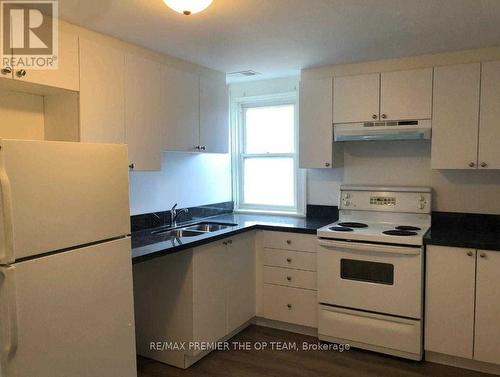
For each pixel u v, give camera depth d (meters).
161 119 2.82
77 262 1.72
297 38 2.56
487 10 2.12
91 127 2.33
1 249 1.45
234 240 3.04
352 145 3.53
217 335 2.88
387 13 2.15
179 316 2.68
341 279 2.92
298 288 3.15
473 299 2.54
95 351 1.81
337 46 2.75
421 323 2.69
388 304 2.77
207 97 3.29
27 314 1.53
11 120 2.26
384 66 3.10
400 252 2.67
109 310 1.87
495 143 2.71
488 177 3.03
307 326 3.17
